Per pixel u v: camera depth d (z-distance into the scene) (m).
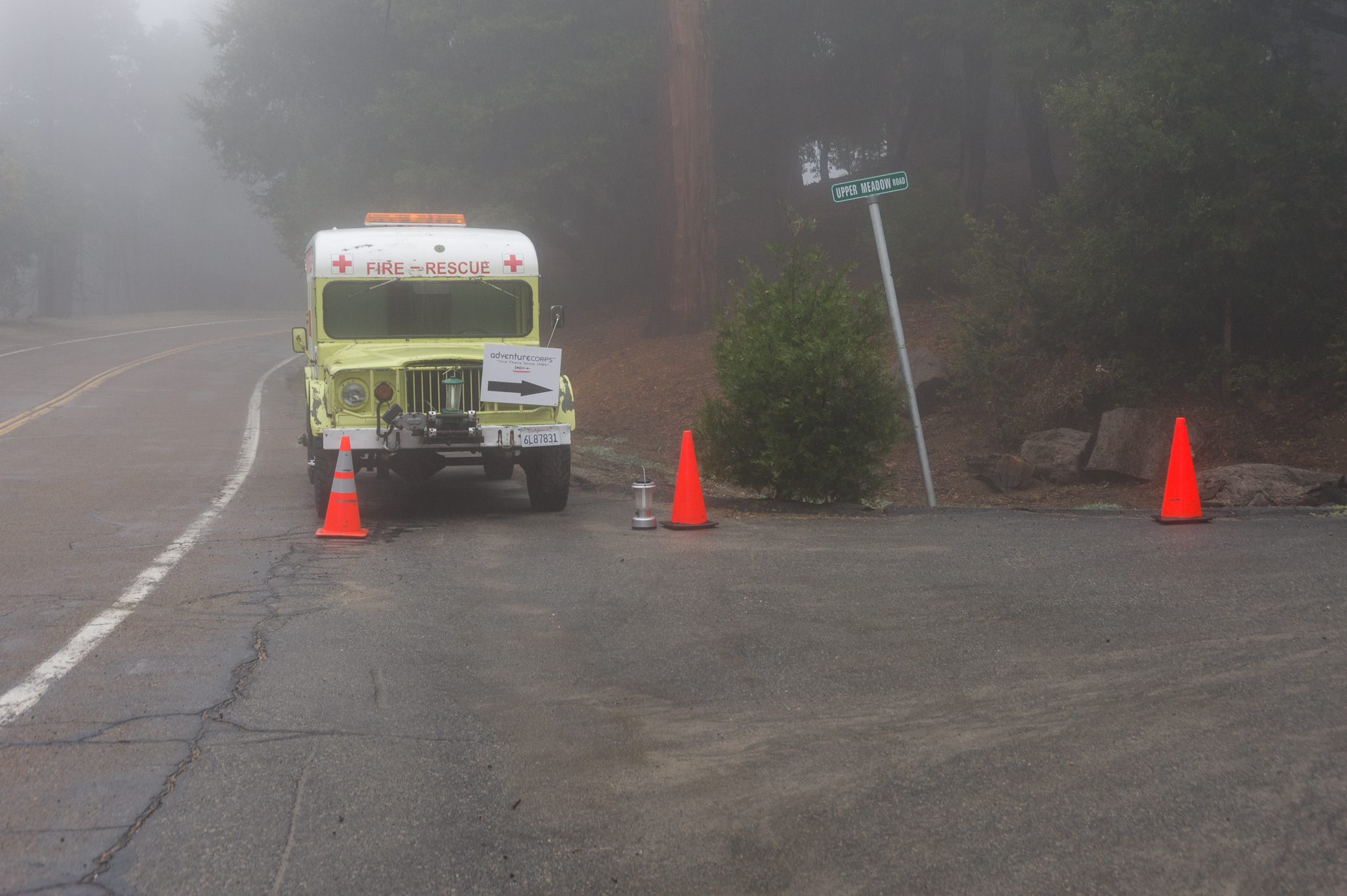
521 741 4.18
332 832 3.38
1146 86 15.03
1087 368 15.85
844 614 6.05
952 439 16.34
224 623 6.06
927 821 3.40
